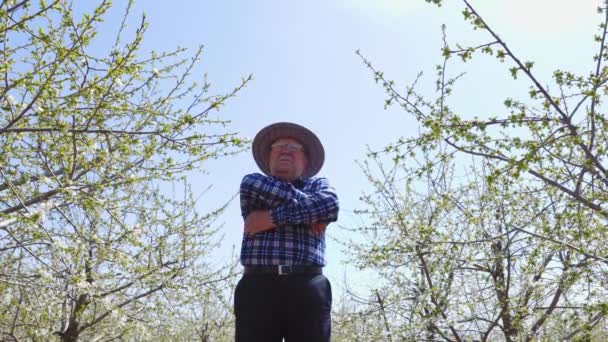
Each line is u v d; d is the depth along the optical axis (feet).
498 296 20.95
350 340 26.05
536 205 18.31
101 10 14.07
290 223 9.44
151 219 21.42
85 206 15.65
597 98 12.13
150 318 22.89
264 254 9.53
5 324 21.91
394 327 23.72
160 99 17.67
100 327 23.49
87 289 15.06
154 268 21.12
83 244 14.99
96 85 14.43
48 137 16.17
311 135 10.84
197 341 32.83
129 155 16.63
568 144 13.28
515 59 11.43
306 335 9.33
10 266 19.47
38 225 13.42
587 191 15.40
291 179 10.41
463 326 22.17
